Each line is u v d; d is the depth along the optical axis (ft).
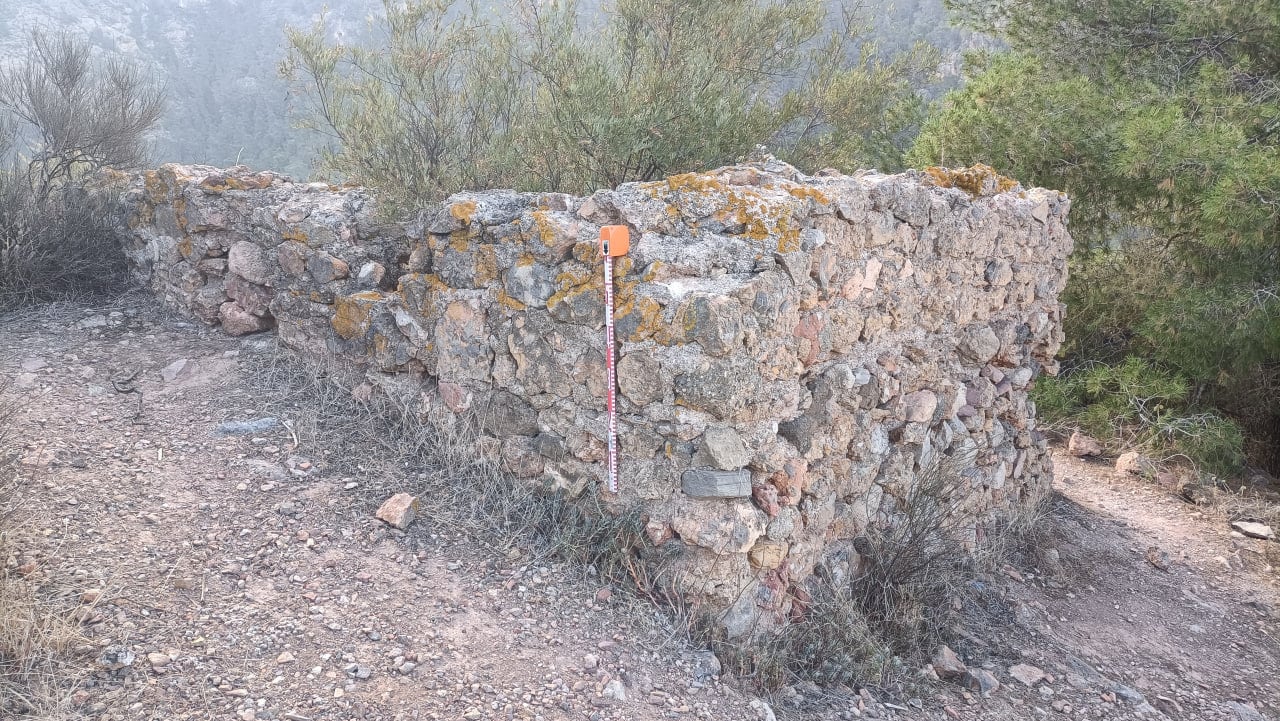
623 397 11.66
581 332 12.07
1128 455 24.85
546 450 12.75
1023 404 18.80
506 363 13.11
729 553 11.21
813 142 23.50
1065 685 13.44
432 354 14.20
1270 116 25.84
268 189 17.40
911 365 14.78
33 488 11.75
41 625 9.12
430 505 12.79
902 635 13.05
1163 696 13.82
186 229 17.69
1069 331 29.94
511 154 19.15
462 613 10.81
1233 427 25.62
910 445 15.07
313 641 9.86
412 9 19.70
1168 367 28.09
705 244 11.32
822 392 12.60
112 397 14.75
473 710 9.27
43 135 22.18
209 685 8.90
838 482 13.43
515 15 20.21
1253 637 16.48
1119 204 28.12
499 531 12.36
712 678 10.73
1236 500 22.84
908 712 11.60
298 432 14.10
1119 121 26.84
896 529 14.51
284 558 11.27
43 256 18.52
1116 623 16.11
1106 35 31.78
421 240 14.38
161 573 10.60
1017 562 17.48
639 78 19.47
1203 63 28.58
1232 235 23.91
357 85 20.31
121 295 19.08
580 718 9.53
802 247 11.59
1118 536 20.11
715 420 11.06
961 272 15.71
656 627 11.21
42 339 16.69
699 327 10.74
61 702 8.18
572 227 12.20
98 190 21.15
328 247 15.71
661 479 11.51
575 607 11.28
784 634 11.87
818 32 22.79
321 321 15.80
